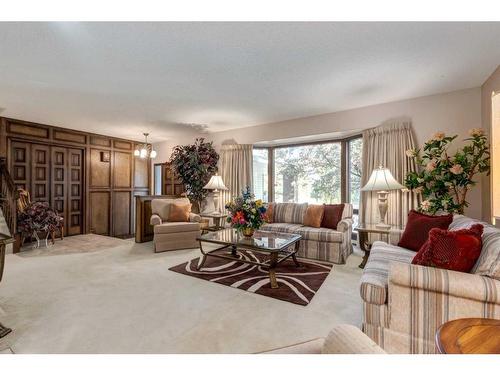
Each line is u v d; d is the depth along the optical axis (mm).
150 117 4457
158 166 6777
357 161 4426
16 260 3561
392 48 2258
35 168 4809
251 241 3035
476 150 3010
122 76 2807
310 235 3682
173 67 2602
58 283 2719
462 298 1383
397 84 3059
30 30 1954
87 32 1993
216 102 3686
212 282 2770
